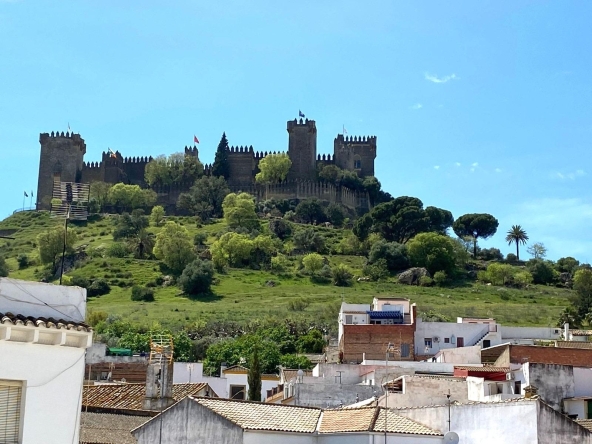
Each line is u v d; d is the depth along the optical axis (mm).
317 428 50531
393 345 127938
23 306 30703
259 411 51375
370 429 48344
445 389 69062
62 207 58344
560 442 48281
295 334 177125
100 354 101438
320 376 88750
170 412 50938
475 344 129875
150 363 62031
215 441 48688
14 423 29156
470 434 50562
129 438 51906
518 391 76188
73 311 31594
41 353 29891
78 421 30297
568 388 75375
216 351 142000
